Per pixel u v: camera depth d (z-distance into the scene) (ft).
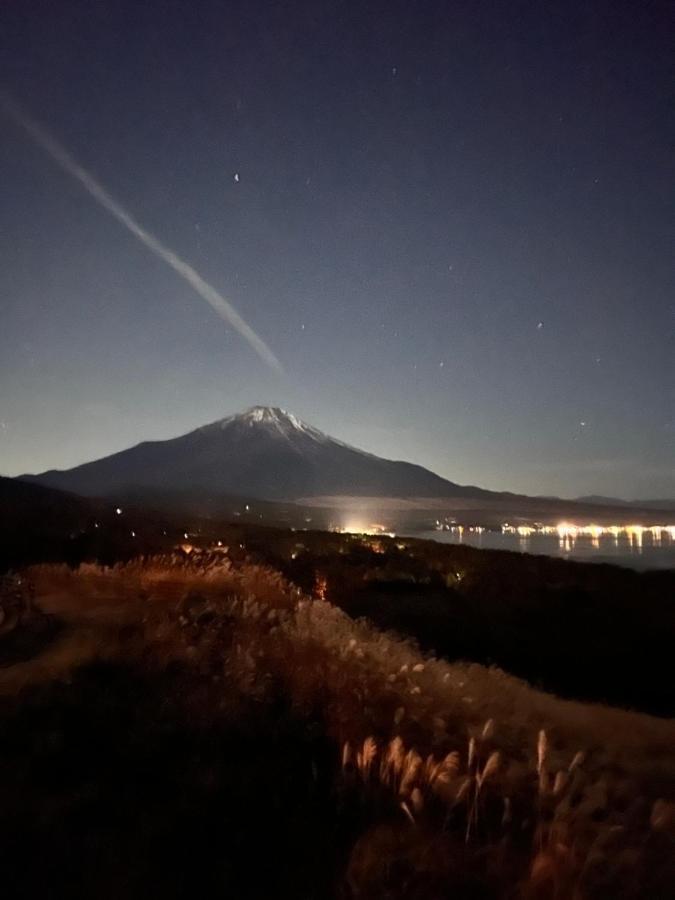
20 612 40.88
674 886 16.39
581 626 76.28
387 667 32.40
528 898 15.83
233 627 37.88
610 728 32.71
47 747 22.03
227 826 18.40
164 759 21.70
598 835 17.52
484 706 31.07
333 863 17.17
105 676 28.76
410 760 20.45
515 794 20.65
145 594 50.93
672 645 69.46
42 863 16.89
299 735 23.43
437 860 16.93
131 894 16.07
